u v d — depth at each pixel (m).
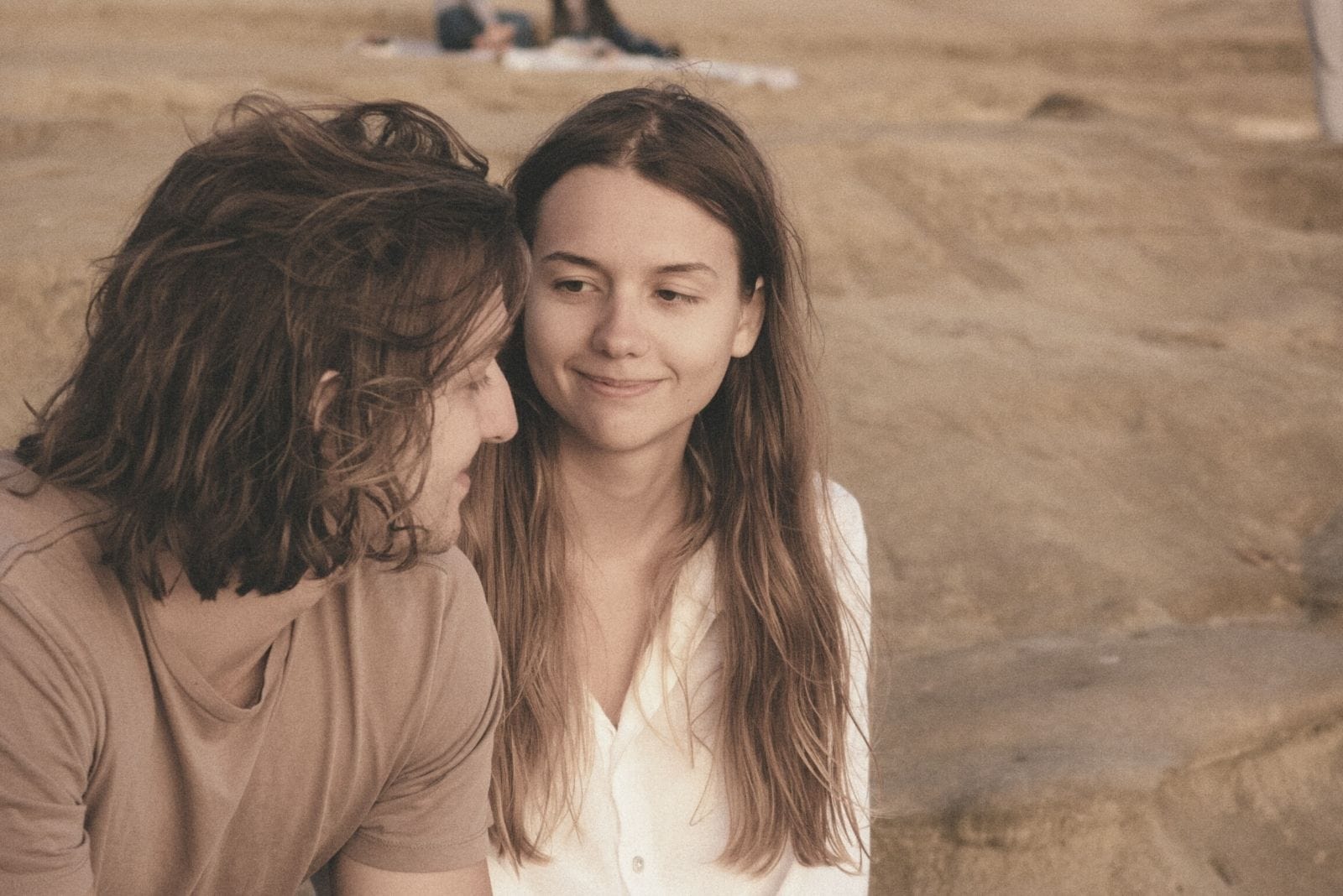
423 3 11.49
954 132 6.46
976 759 2.61
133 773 1.35
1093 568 3.37
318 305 1.26
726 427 1.88
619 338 1.65
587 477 1.83
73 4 9.73
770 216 1.75
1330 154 6.40
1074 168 6.04
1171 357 4.48
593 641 1.90
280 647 1.42
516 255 1.35
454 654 1.54
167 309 1.26
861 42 11.73
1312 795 2.71
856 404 3.89
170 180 1.30
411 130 1.38
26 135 5.16
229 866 1.49
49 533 1.30
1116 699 2.78
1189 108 9.89
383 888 1.61
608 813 1.85
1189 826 2.60
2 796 1.25
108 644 1.32
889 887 2.44
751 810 1.88
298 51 8.39
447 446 1.37
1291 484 3.85
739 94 8.49
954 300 4.98
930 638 3.07
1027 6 16.64
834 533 1.97
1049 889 2.46
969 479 3.62
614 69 8.35
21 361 3.40
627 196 1.64
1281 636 3.12
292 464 1.28
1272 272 5.50
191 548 1.30
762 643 1.87
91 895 1.32
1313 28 6.55
